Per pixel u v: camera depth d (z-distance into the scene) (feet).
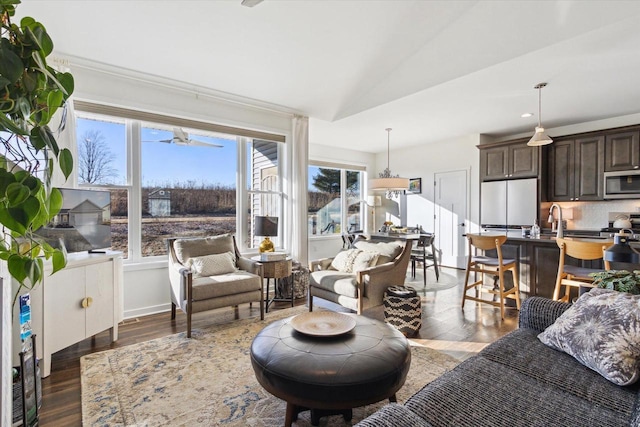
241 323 10.73
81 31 8.84
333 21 9.16
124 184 11.75
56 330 7.67
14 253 3.35
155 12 8.29
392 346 5.66
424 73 11.82
